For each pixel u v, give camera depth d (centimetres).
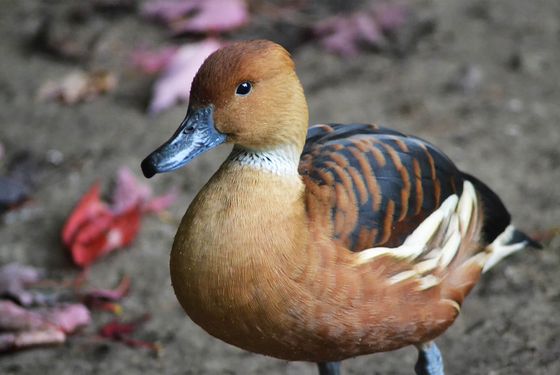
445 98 1160
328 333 623
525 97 1153
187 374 814
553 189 996
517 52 1232
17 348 845
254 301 602
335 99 1163
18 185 1034
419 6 1339
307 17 1305
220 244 599
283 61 616
